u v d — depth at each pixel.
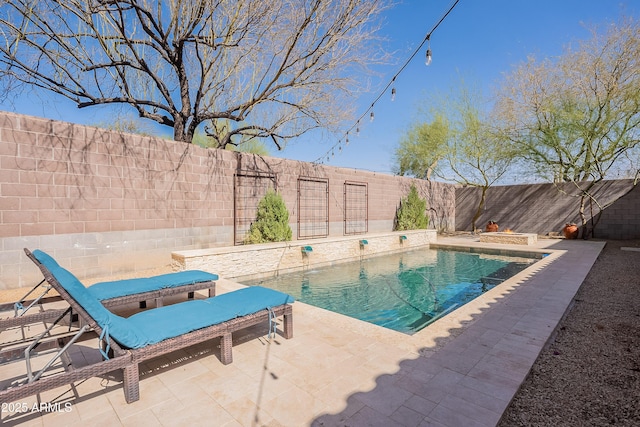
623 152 11.79
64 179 5.54
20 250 5.09
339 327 3.72
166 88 8.54
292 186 9.88
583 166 12.73
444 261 10.09
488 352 2.96
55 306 4.38
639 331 3.59
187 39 7.58
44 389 1.88
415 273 8.42
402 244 12.01
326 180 10.98
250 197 8.66
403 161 21.44
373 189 12.94
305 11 7.01
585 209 13.81
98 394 2.37
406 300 6.13
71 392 2.40
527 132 13.28
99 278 5.92
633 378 2.57
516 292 5.11
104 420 2.05
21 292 4.92
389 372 2.62
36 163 5.25
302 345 3.21
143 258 6.55
